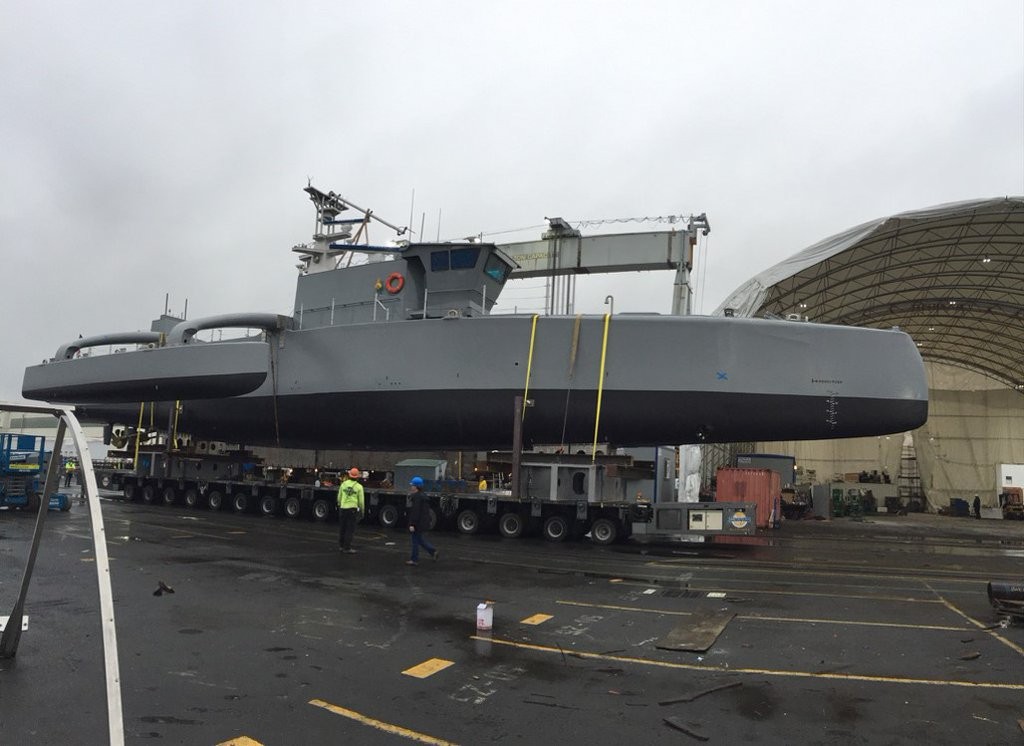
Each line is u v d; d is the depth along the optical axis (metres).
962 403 47.72
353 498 12.86
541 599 8.95
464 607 8.35
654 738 4.51
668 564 12.63
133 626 7.02
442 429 17.59
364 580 9.98
